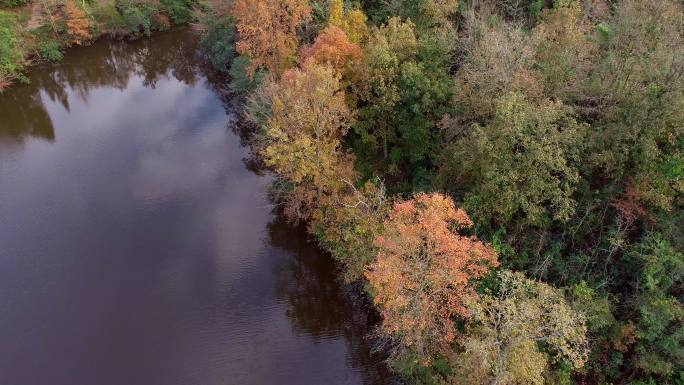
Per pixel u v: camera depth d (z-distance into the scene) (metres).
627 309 34.91
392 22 48.44
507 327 29.30
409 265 32.75
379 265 32.28
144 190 59.09
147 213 55.81
